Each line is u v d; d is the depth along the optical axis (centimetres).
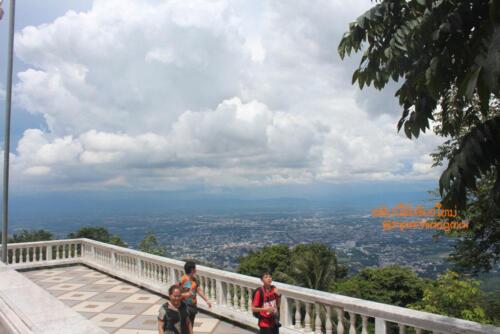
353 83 384
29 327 340
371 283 2612
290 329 603
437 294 1182
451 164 258
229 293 760
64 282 1138
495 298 1101
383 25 358
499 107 724
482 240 959
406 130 356
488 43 220
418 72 330
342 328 530
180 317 474
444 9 294
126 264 1167
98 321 757
